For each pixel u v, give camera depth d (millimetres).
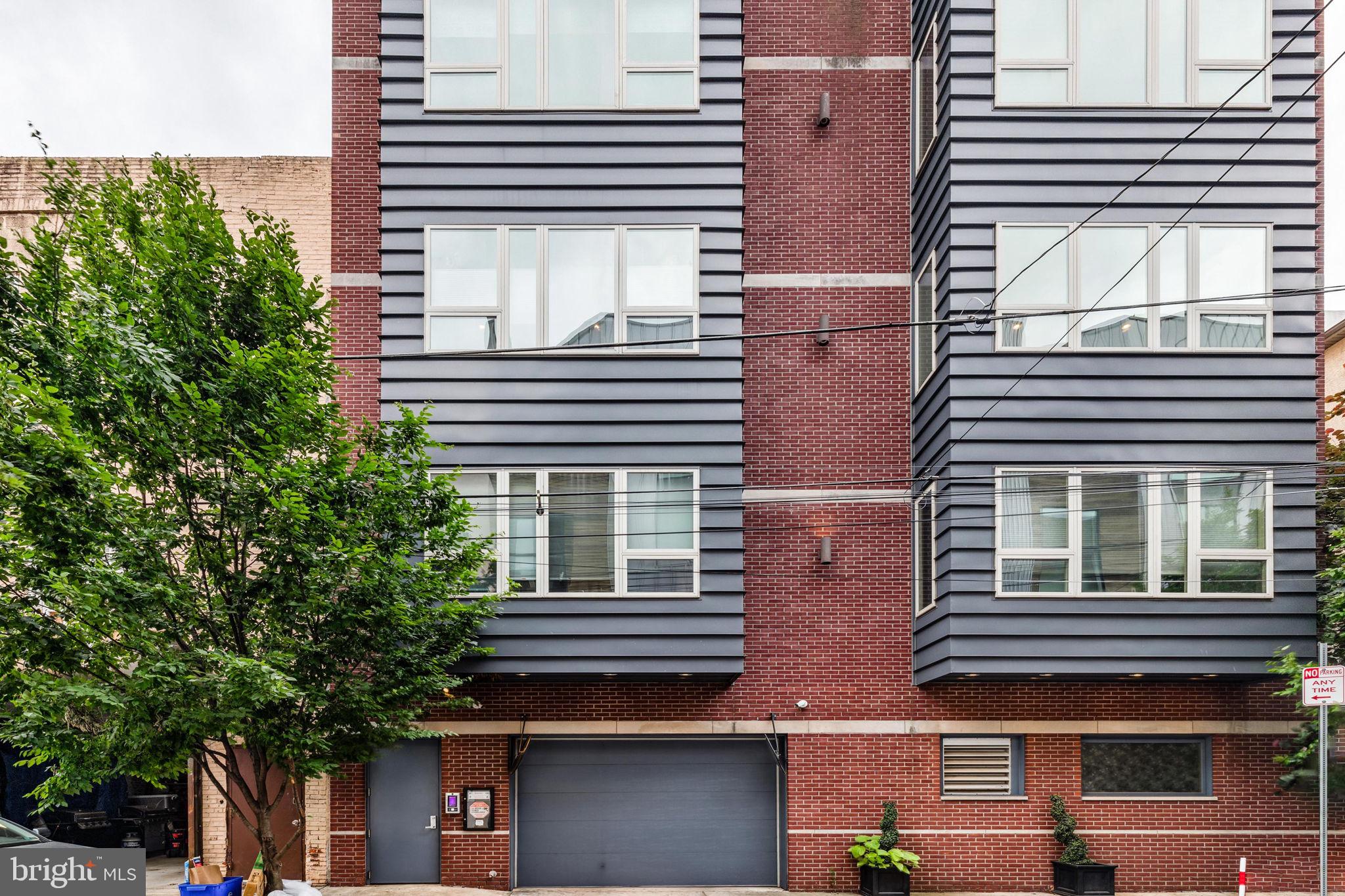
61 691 9094
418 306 14055
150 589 9688
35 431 9117
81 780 9914
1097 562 13250
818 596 15109
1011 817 14773
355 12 15586
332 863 14766
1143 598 13172
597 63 14344
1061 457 13266
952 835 14773
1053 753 14828
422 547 12289
